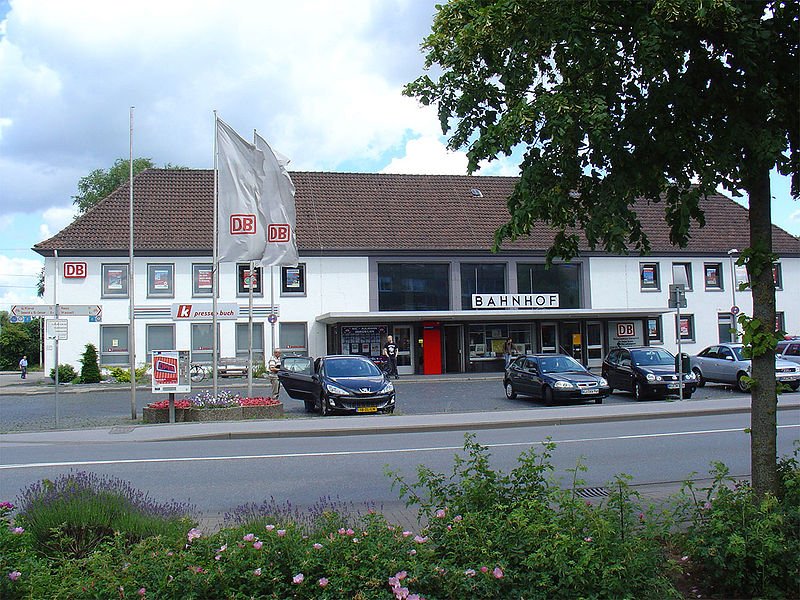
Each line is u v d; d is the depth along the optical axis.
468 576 4.47
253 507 6.56
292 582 4.48
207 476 10.86
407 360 37.34
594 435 14.87
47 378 35.53
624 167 5.65
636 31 5.37
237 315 34.56
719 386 28.00
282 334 36.94
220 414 18.34
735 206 45.47
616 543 4.76
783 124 5.69
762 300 5.65
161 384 17.84
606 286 40.78
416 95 6.24
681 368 21.80
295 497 9.34
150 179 39.59
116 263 35.97
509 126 5.47
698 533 5.21
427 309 38.56
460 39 5.74
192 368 34.06
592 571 4.46
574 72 5.68
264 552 4.63
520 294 39.44
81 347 35.31
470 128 6.18
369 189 42.09
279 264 20.39
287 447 13.81
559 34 5.38
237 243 20.22
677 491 8.91
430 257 38.66
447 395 26.14
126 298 35.78
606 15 5.45
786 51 5.67
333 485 10.10
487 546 4.72
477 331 38.38
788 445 12.88
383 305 38.03
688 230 5.83
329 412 18.98
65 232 36.22
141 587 4.43
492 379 33.34
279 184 20.45
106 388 31.12
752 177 5.70
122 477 10.80
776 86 5.62
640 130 5.57
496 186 44.03
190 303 35.44
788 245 44.62
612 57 5.46
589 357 39.81
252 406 18.67
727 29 5.16
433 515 5.43
